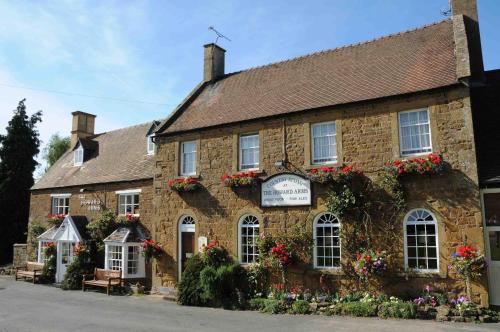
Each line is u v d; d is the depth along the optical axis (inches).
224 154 637.9
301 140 573.6
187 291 568.1
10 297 641.0
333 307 473.4
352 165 530.0
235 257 600.7
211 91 775.7
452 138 474.9
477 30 599.8
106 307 550.3
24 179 1160.2
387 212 498.3
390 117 515.5
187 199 663.1
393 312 438.9
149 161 820.0
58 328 422.3
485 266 432.8
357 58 642.8
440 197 471.8
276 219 574.6
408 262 483.8
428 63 542.6
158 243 685.3
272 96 651.5
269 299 525.0
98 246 781.9
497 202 468.1
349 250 513.7
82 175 934.4
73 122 1137.4
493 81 598.5
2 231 1109.1
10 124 1166.3
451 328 381.1
